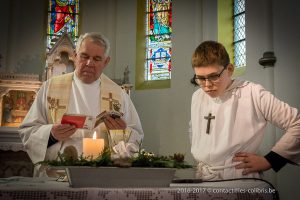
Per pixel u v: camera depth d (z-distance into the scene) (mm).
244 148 2428
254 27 6598
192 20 7879
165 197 1646
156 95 7945
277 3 6148
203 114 2621
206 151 2465
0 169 6348
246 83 2578
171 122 7676
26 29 8086
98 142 2068
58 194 1558
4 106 6734
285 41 5926
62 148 3199
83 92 3654
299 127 2275
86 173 1683
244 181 2082
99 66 3539
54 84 3682
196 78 2445
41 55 8086
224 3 7617
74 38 8422
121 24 8414
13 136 6383
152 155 1877
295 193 5445
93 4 8516
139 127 3891
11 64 7805
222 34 7520
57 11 8477
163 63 8258
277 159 2236
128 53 8305
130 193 1620
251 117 2451
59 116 3561
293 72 5727
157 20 8492
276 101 2426
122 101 3879
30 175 6422
